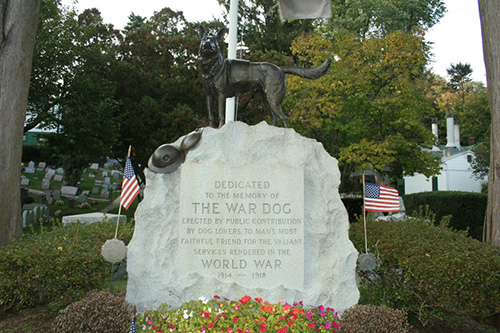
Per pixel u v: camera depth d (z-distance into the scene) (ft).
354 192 84.07
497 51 26.40
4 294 18.42
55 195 71.36
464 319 21.65
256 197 18.15
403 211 52.95
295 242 18.02
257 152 18.85
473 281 17.37
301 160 18.83
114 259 17.51
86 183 93.66
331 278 18.06
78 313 14.57
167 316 16.19
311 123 52.08
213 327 15.15
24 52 26.84
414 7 99.14
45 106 57.62
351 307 16.52
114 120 61.52
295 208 18.13
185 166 18.35
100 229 23.95
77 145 60.18
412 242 20.35
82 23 79.97
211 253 17.92
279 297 17.57
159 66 65.57
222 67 20.26
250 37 86.22
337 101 51.67
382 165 50.24
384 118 53.06
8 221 25.57
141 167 67.77
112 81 63.00
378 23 96.17
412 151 53.57
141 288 18.04
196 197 18.20
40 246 19.34
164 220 18.48
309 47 57.72
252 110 58.54
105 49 70.95
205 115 65.00
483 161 79.92
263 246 17.94
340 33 53.88
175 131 57.88
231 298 17.62
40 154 111.96
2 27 26.43
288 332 15.25
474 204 51.47
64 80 57.52
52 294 18.44
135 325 15.55
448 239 21.53
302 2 33.30
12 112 26.09
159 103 64.80
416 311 19.30
